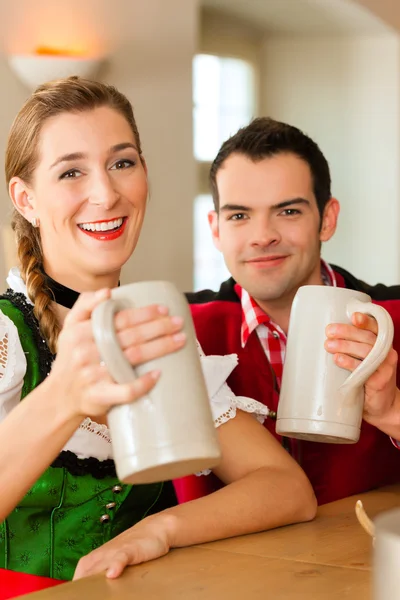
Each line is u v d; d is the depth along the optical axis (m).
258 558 1.04
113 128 1.33
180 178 3.87
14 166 1.37
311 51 5.75
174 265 3.86
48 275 1.39
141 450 0.89
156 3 3.71
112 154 1.32
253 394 1.76
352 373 1.15
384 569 0.65
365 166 5.74
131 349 0.89
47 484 1.29
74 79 1.38
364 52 5.65
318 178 1.83
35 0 3.25
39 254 1.40
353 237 5.84
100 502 1.33
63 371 0.95
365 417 1.31
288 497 1.22
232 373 1.77
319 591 0.90
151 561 1.04
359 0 5.03
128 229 1.36
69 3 3.36
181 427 0.89
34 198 1.36
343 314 1.18
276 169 1.76
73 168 1.31
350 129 5.74
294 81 5.80
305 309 1.20
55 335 1.29
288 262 1.79
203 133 5.58
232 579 0.95
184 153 3.89
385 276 5.76
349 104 5.72
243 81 5.75
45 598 0.90
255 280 1.78
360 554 1.05
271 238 1.76
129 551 1.02
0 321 1.30
